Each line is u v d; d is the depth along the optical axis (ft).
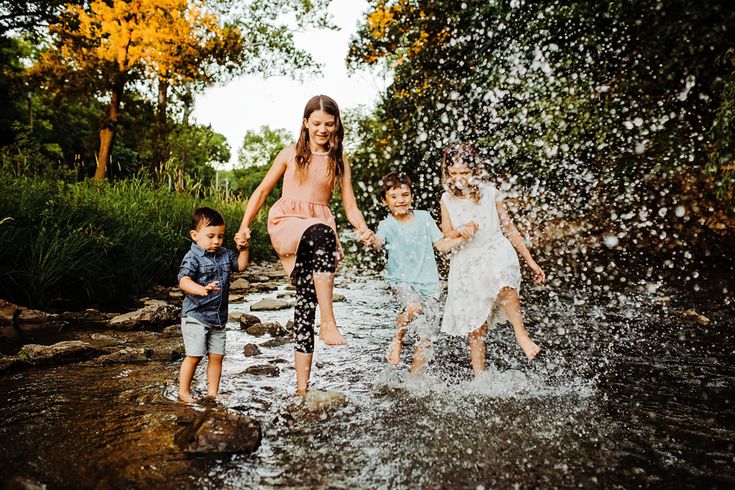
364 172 38.06
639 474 5.46
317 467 5.57
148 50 44.04
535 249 27.43
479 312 8.93
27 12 45.50
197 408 7.35
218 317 8.01
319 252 7.69
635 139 22.00
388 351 9.61
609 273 23.34
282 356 10.41
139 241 19.25
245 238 8.41
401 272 9.71
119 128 55.01
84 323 13.46
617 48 21.85
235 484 5.18
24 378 8.66
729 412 7.26
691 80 19.62
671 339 11.78
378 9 35.37
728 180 16.56
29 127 40.98
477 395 7.97
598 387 8.38
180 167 33.47
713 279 21.11
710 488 5.18
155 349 10.49
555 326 13.25
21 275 14.56
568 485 5.22
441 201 9.66
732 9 17.76
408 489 5.11
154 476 5.32
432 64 33.88
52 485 5.09
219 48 47.60
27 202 16.29
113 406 7.38
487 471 5.50
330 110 8.28
